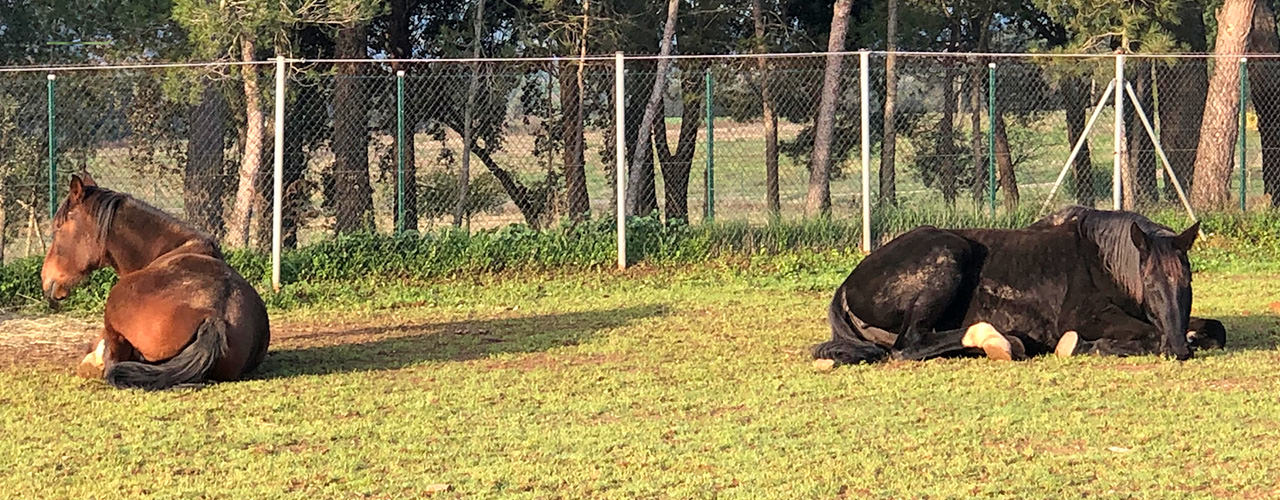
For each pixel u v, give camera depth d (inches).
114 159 897.5
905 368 353.1
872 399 314.2
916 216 634.2
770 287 546.6
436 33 1064.8
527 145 1101.7
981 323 363.9
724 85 1009.5
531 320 472.4
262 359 361.4
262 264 558.9
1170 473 245.1
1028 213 644.7
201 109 830.5
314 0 729.0
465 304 517.3
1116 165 620.4
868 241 609.9
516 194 983.6
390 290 544.4
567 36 954.7
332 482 251.6
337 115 868.0
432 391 335.3
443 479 250.7
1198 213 663.8
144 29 878.4
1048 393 315.6
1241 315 451.2
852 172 1180.5
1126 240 359.6
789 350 391.9
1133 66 874.1
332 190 925.2
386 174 917.2
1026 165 1096.2
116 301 340.8
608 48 960.3
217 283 344.5
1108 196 892.6
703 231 608.7
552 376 353.7
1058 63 861.8
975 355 366.6
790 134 1192.2
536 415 305.4
